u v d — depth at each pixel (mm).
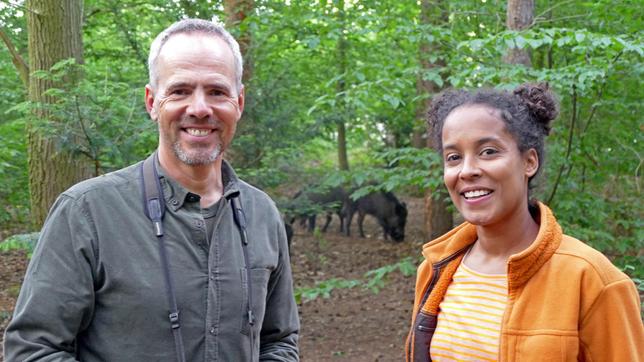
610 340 1889
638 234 5090
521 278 1966
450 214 10781
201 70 2213
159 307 2100
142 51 7977
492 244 2139
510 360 1928
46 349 2014
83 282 2074
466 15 7215
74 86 5906
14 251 10109
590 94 5422
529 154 2107
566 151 5410
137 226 2152
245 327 2238
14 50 7355
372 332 7641
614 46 4590
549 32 4789
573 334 1883
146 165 2275
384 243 13656
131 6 8578
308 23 6953
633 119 5711
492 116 2057
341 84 8773
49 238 2102
